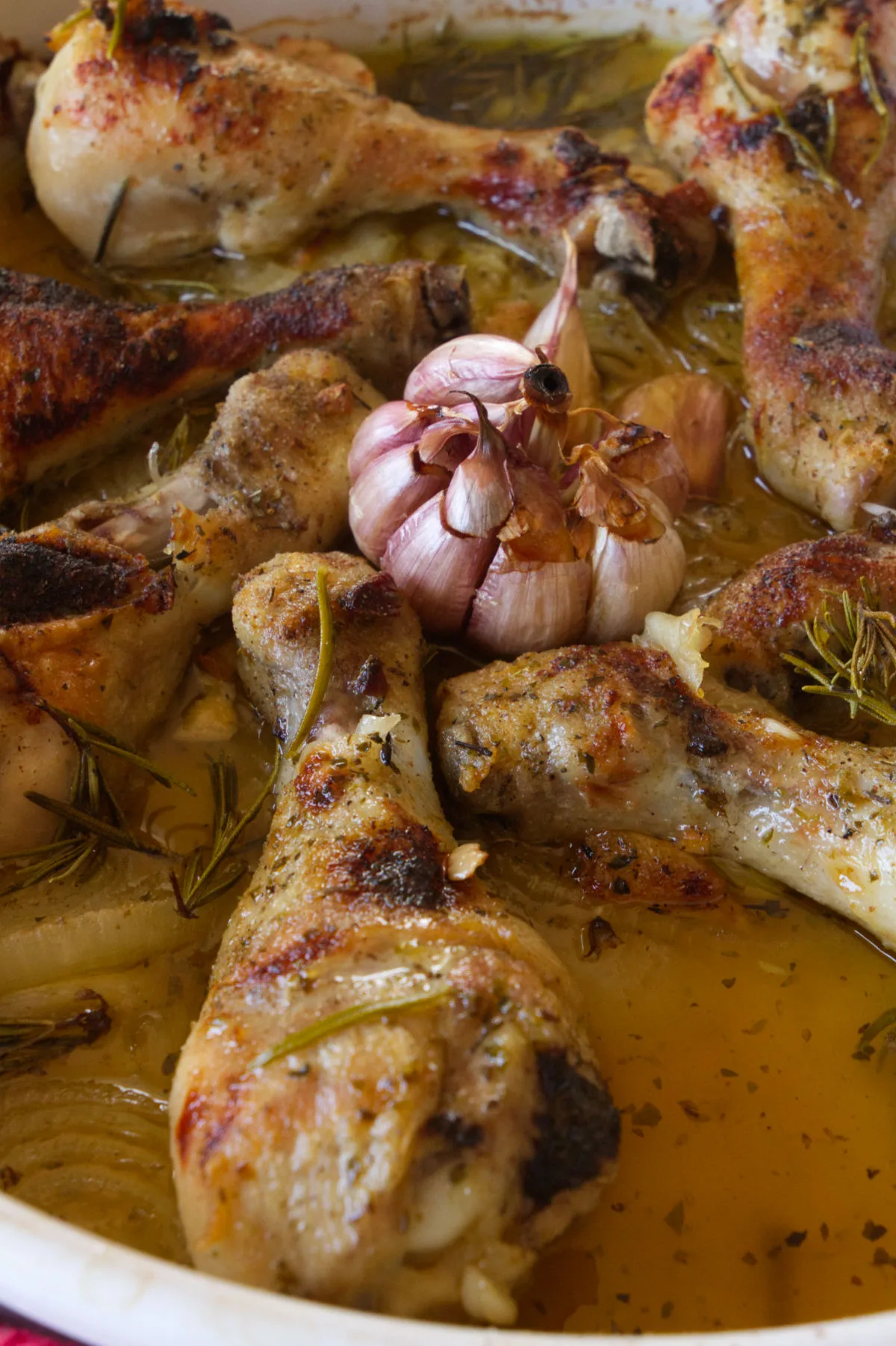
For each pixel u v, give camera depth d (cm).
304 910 34
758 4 46
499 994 33
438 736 38
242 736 39
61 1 47
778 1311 34
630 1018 36
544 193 46
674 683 37
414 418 39
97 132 44
